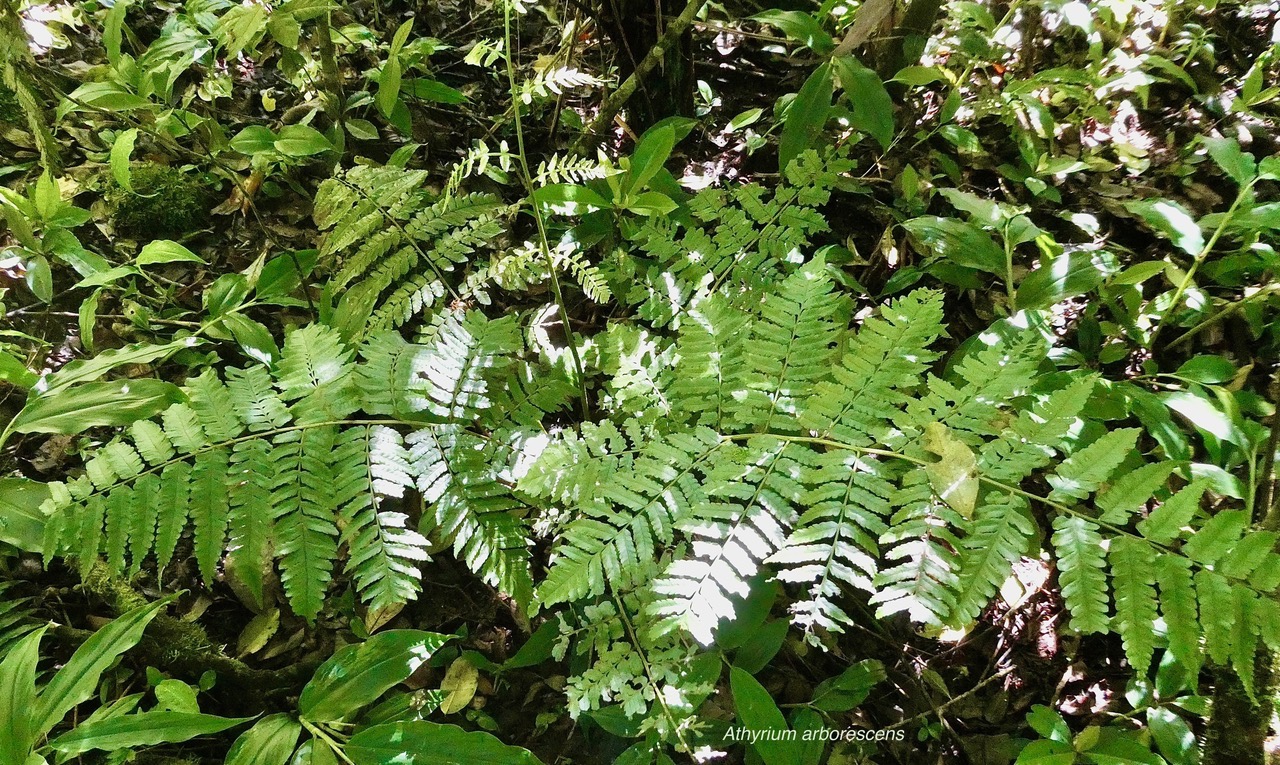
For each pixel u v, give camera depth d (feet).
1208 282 8.28
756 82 10.36
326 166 9.05
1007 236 7.17
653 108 8.77
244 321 6.87
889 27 8.87
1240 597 3.86
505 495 5.12
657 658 4.97
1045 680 6.51
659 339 6.07
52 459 6.82
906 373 4.66
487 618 6.58
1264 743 5.09
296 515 4.75
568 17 9.87
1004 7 10.12
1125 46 10.37
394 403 5.17
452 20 10.89
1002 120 9.06
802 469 4.53
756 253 6.31
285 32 6.68
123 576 6.16
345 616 6.47
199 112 9.27
